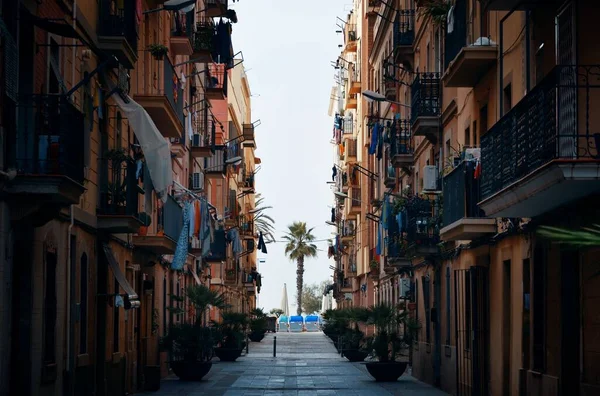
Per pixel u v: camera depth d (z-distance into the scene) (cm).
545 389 1725
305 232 11912
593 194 1467
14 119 1523
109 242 2414
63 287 1900
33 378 1670
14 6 1501
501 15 2112
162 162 2178
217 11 4488
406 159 3747
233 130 7812
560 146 1391
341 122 8125
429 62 3244
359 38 7094
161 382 3291
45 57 1727
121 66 2353
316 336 9375
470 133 2473
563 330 1605
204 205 3650
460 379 2589
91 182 2184
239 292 8462
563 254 1608
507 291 2130
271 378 3497
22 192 1518
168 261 3741
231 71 8244
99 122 2291
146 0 2964
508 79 2031
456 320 2636
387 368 3322
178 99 3359
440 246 2895
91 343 2231
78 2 1995
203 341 3438
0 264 1495
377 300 5659
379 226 4750
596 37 1476
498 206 1719
